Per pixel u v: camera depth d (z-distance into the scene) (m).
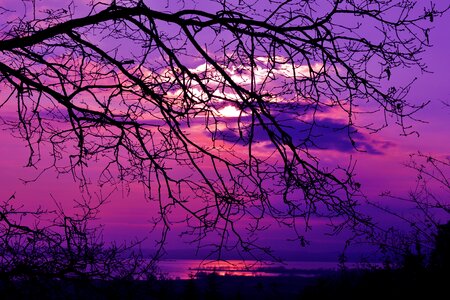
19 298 5.68
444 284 9.24
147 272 5.83
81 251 5.88
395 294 9.79
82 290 5.73
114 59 6.14
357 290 10.75
